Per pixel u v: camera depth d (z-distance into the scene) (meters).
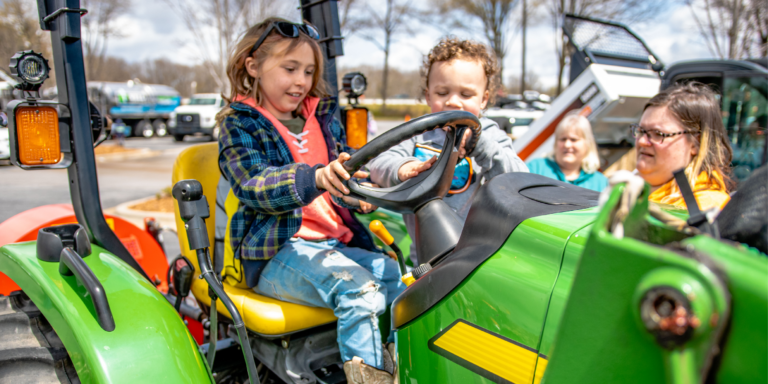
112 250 1.53
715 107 1.65
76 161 1.48
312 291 1.55
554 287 0.92
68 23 1.42
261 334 1.55
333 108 1.99
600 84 4.11
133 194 7.80
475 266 1.03
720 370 0.51
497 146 1.50
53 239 1.38
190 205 1.34
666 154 1.67
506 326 0.96
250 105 1.70
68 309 1.21
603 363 0.58
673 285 0.47
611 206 0.58
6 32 17.56
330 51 2.29
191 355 1.25
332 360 1.67
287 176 1.37
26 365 1.23
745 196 0.82
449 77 1.64
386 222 2.18
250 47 1.75
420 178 1.23
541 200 1.11
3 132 7.84
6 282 1.87
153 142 17.91
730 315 0.49
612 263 0.55
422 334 1.11
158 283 2.28
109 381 1.09
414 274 1.17
